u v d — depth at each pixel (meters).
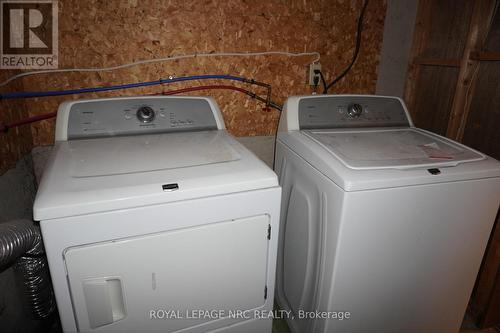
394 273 1.22
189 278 1.01
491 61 1.65
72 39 1.53
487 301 1.66
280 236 1.63
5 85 1.35
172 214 0.91
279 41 1.85
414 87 2.14
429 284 1.31
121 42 1.59
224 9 1.70
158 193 0.89
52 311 1.33
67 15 1.49
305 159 1.30
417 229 1.16
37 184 1.68
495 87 1.64
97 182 0.90
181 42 1.68
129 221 0.88
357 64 2.08
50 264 0.84
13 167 1.36
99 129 1.27
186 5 1.63
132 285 0.95
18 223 1.02
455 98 1.77
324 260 1.19
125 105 1.33
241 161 1.08
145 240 0.91
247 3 1.73
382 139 1.41
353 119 1.60
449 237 1.23
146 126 1.33
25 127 1.53
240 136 1.97
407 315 1.35
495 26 1.63
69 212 0.81
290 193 1.47
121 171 0.97
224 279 1.07
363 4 1.95
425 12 2.03
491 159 1.23
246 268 1.09
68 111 1.26
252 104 1.93
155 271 0.96
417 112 2.17
